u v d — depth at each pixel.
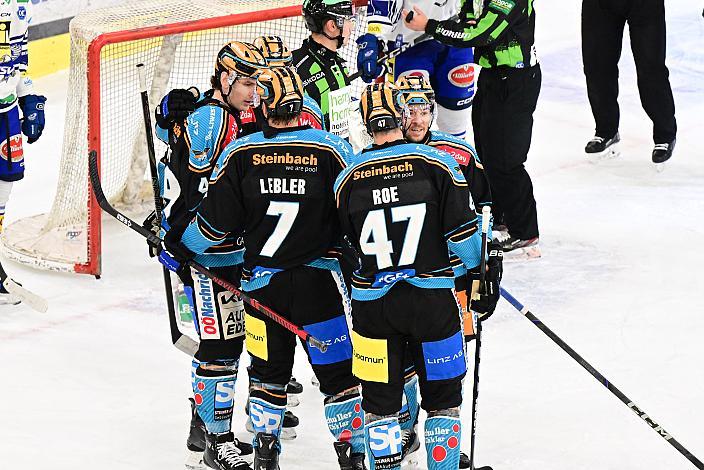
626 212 17.86
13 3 14.25
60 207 16.41
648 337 13.51
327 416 10.27
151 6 16.75
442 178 9.23
